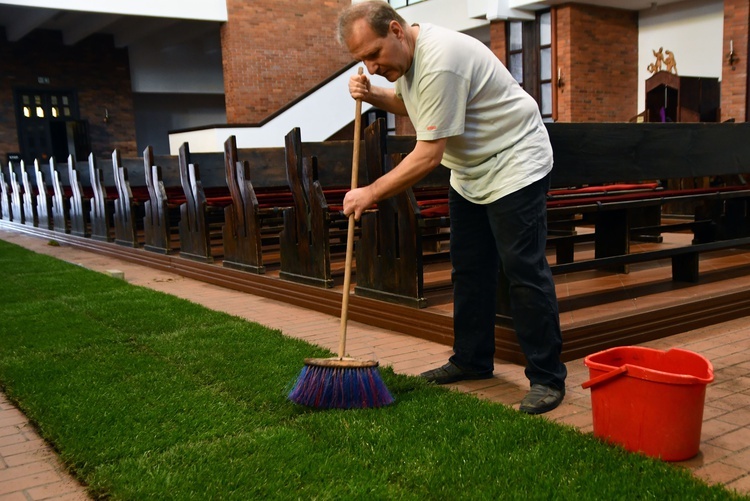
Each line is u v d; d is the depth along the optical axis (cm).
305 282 464
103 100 1992
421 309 366
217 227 802
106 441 217
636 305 362
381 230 388
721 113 1253
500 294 325
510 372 298
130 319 400
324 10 1723
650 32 1488
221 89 2128
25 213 1095
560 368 255
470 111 246
